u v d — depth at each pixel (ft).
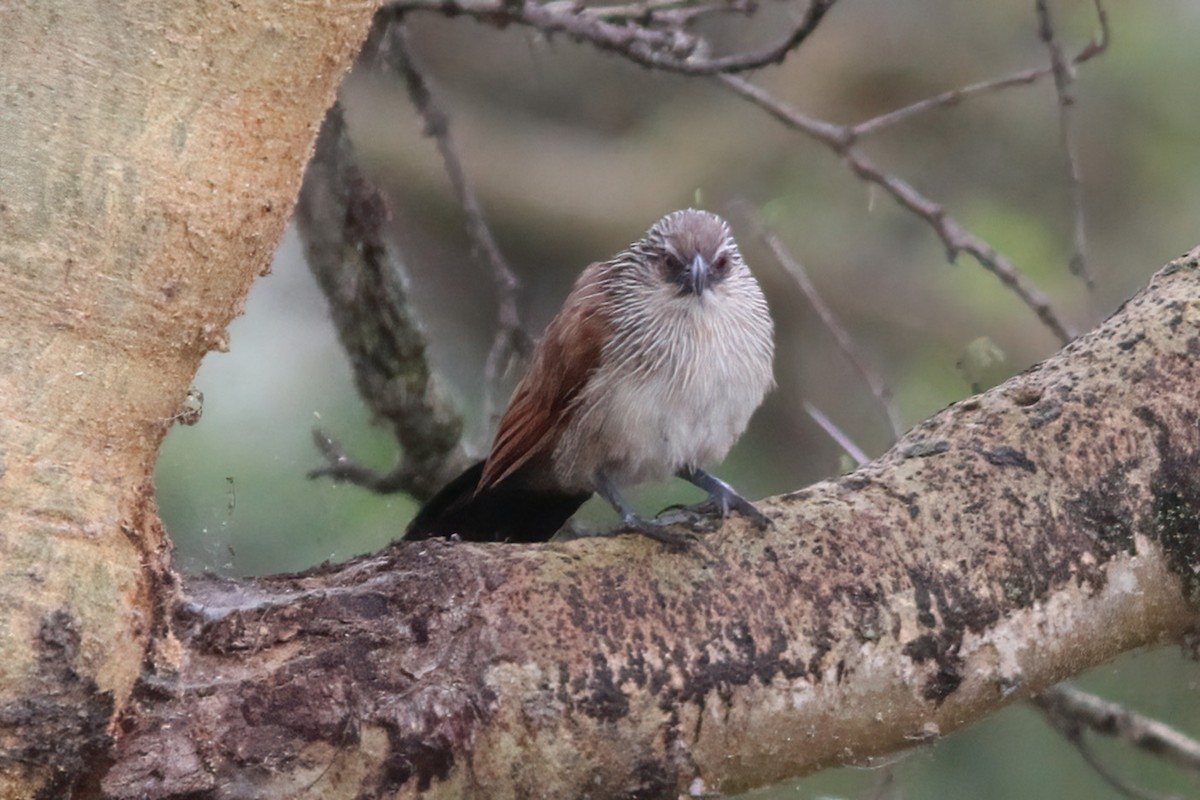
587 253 51.29
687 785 18.84
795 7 40.14
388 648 18.03
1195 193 48.16
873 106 51.24
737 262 28.17
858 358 33.32
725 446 27.63
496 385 35.99
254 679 17.39
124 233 16.38
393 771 17.62
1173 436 21.02
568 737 18.21
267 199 17.12
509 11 30.19
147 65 16.20
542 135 52.80
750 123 51.34
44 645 15.97
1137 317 22.44
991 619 19.62
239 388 38.29
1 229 16.08
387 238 32.96
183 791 16.78
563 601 18.70
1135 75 47.98
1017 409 21.50
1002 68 50.70
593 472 27.58
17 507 16.08
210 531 33.63
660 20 31.19
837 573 19.48
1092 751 31.81
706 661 18.71
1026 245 47.26
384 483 33.17
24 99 16.05
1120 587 20.44
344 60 17.16
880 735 19.52
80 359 16.46
